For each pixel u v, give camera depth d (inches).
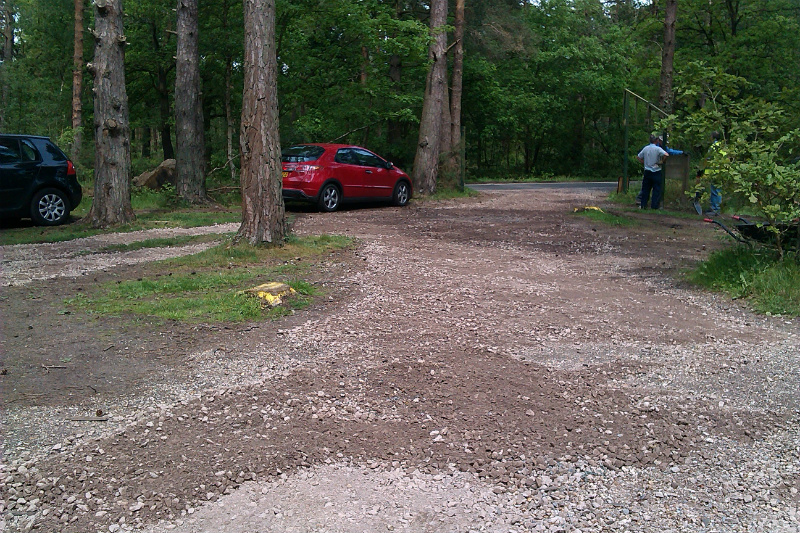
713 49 1159.0
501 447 157.9
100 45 504.7
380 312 271.0
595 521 128.9
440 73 824.9
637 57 1334.9
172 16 934.4
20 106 1086.4
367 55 966.4
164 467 146.0
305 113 971.9
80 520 126.3
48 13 1155.9
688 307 287.1
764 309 276.5
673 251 430.0
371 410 177.3
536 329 250.7
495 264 379.9
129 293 294.4
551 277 346.9
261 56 378.6
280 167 394.9
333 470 147.1
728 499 136.9
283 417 172.2
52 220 536.4
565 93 1712.6
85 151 1005.8
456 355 220.1
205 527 125.3
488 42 1334.9
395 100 934.4
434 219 592.4
